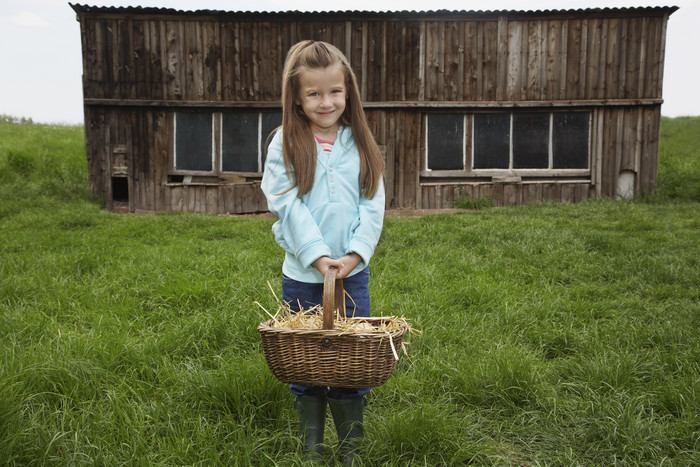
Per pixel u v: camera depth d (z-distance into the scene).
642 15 12.23
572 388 3.21
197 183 12.39
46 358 3.20
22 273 5.48
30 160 14.66
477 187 12.73
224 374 3.07
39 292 4.89
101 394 2.98
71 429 2.57
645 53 12.36
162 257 6.12
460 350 3.74
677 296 5.16
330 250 2.41
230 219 10.16
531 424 2.87
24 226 8.76
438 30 12.18
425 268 5.84
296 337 2.08
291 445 2.54
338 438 2.53
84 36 11.89
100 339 3.62
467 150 12.64
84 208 10.83
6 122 24.62
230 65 12.08
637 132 12.63
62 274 5.56
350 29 12.08
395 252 6.90
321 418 2.47
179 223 9.27
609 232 8.45
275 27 12.01
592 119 12.61
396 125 12.44
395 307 4.59
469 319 4.37
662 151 19.28
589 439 2.74
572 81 12.39
